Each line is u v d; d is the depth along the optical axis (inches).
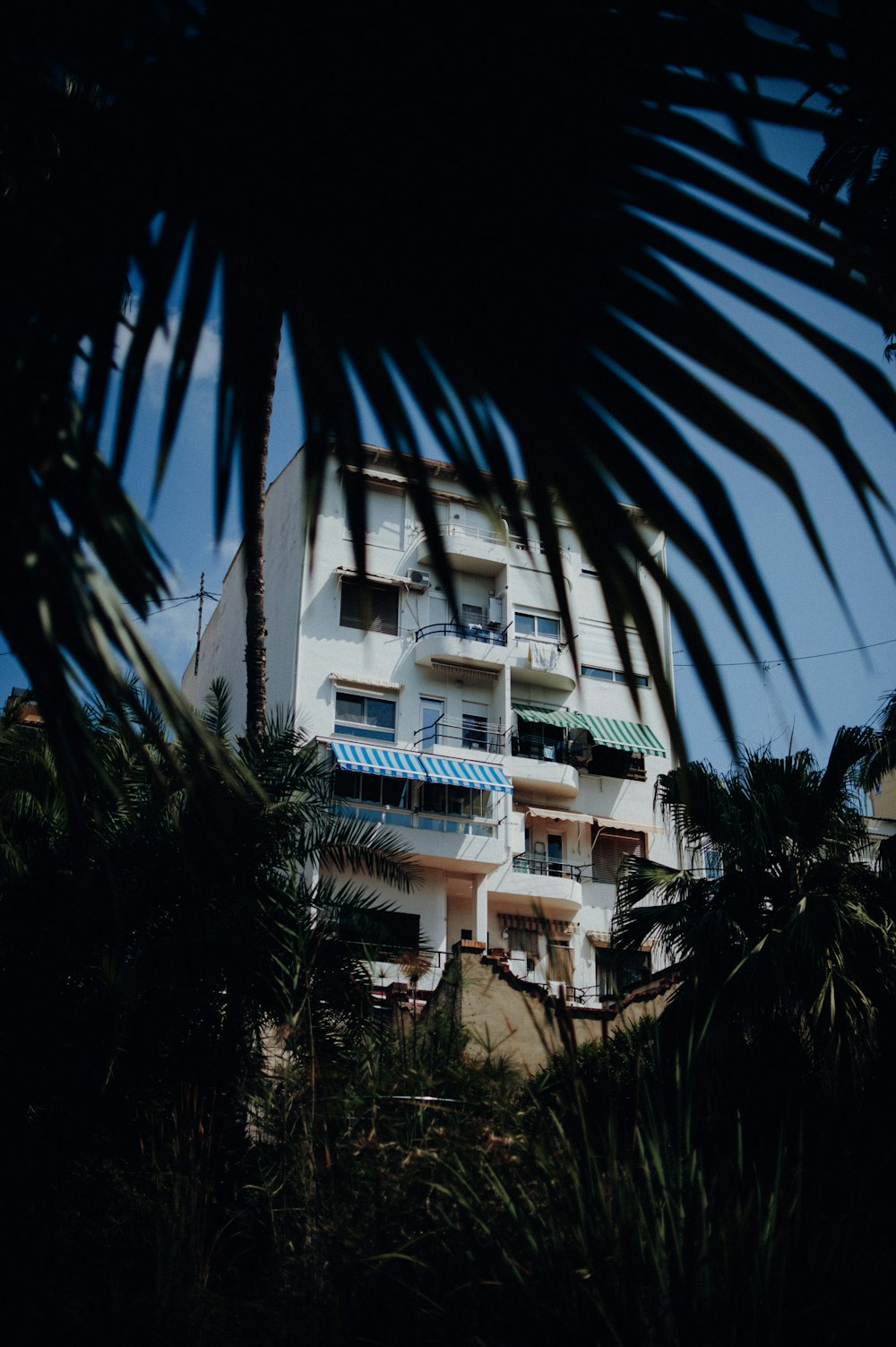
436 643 1374.3
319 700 1322.6
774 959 419.2
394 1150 182.9
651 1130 165.9
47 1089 295.7
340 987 339.3
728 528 61.9
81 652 66.6
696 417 63.3
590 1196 154.6
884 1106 351.3
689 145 65.9
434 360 67.8
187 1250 213.2
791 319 63.1
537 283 66.4
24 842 358.3
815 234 63.5
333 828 373.7
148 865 315.9
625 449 63.8
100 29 71.1
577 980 1310.3
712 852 506.6
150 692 69.4
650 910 498.9
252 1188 223.6
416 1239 163.0
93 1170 282.7
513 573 1430.9
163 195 72.0
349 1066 244.4
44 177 75.5
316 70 70.1
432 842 1318.9
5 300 71.7
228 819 74.3
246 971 331.3
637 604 62.2
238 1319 189.9
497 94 68.1
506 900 1369.3
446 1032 244.1
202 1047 316.5
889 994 423.5
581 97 67.4
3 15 70.7
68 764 69.2
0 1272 229.5
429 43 68.9
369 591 69.7
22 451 69.7
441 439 67.4
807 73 65.8
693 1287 140.4
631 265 65.4
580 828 1432.1
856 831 495.2
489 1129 175.0
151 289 73.9
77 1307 205.2
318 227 70.1
